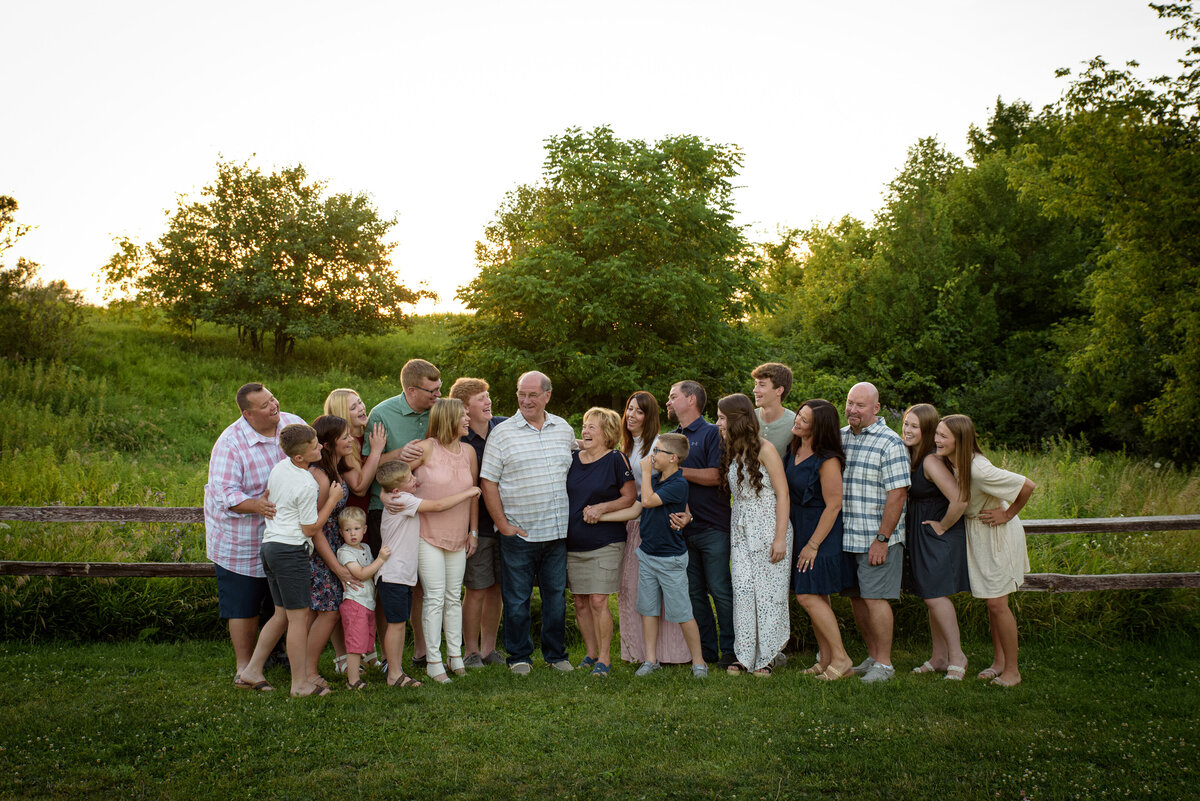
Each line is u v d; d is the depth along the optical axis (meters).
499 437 5.27
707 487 5.40
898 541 5.07
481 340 20.20
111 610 5.78
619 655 5.97
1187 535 7.02
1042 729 4.15
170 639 5.88
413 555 4.91
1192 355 15.02
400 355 24.81
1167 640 5.94
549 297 18.11
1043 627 6.11
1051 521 5.94
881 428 5.14
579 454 5.45
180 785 3.44
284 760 3.71
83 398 15.21
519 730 4.10
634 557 5.65
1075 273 25.48
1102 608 6.19
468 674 5.16
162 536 6.72
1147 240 15.78
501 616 6.67
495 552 5.56
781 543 5.13
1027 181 17.88
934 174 30.77
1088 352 17.42
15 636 5.66
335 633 5.26
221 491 4.70
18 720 4.12
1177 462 16.84
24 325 17.45
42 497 8.47
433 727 4.14
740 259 22.23
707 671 5.17
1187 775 3.62
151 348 20.30
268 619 5.30
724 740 4.00
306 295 22.61
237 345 22.83
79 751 3.77
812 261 31.55
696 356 19.83
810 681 5.00
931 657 5.43
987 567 4.99
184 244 21.70
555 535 5.26
